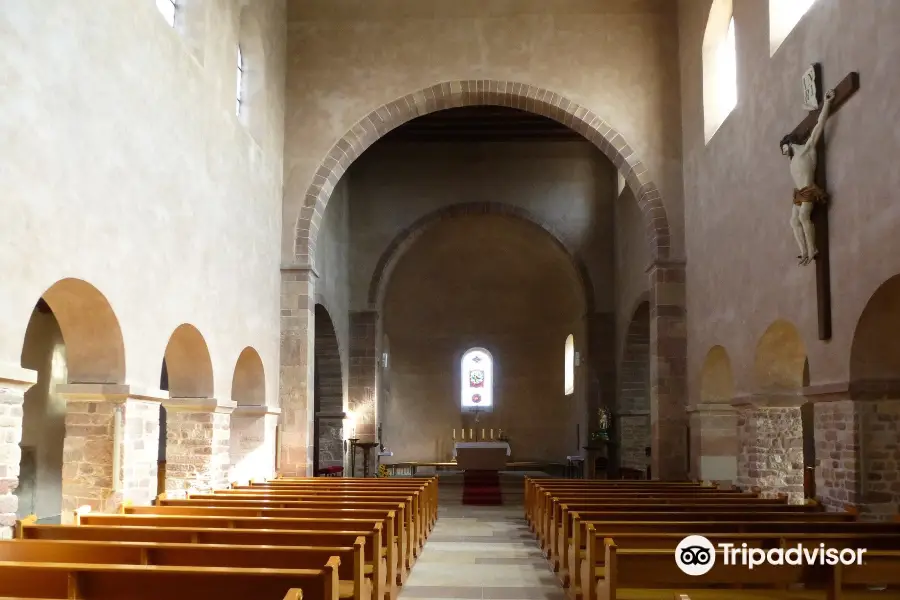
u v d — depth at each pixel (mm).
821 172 9328
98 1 8141
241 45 14305
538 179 23688
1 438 6543
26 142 6840
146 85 9312
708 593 6926
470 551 11477
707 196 14172
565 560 8828
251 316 13789
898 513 8508
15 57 6691
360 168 23953
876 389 8586
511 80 16219
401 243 23672
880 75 8016
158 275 9680
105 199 8281
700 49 14586
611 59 16250
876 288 8078
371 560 6859
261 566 5727
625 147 16031
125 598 4719
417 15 16484
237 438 14430
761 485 11602
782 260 10570
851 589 7109
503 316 28406
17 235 6703
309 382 15773
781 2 11008
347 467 23031
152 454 9516
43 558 5777
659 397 15406
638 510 9281
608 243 23469
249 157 13672
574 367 26703
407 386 28031
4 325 6523
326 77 16406
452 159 23859
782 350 11438
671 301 15562
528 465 26688
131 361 8945
